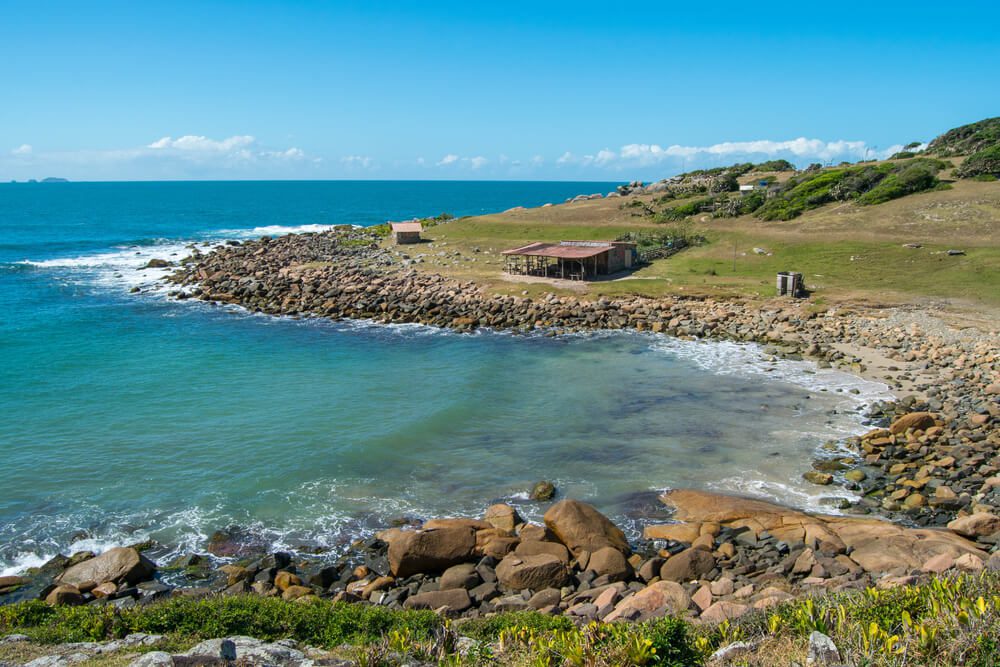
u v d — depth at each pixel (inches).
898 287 1961.1
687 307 1916.8
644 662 389.1
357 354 1609.3
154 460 999.6
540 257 2410.2
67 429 1115.3
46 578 713.6
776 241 2615.7
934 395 1200.2
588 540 723.4
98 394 1291.8
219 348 1658.5
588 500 876.6
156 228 4916.3
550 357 1562.5
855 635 388.5
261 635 506.9
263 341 1737.2
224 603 547.5
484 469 971.9
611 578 662.5
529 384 1355.8
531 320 1898.4
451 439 1080.2
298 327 1903.3
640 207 3634.4
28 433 1096.8
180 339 1747.0
